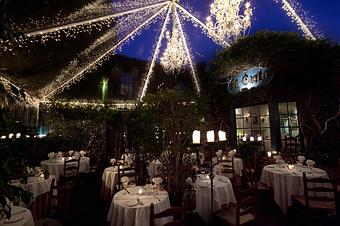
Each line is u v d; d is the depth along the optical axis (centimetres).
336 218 432
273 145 852
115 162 713
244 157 888
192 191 410
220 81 1147
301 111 814
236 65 1044
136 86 1522
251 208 328
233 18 518
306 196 396
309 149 779
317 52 802
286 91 850
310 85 802
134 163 606
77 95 1313
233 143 1051
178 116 403
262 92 912
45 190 497
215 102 1156
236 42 1032
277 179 507
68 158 842
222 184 435
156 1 693
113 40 1112
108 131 1150
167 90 413
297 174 495
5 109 156
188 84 1385
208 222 413
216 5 550
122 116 906
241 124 1044
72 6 777
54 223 334
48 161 802
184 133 411
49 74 1027
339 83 745
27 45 671
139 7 683
